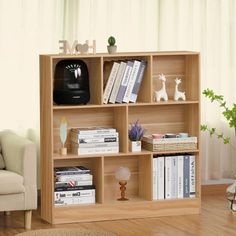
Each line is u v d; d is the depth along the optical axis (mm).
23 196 5137
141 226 5262
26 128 5840
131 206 5469
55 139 5477
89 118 5559
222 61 6289
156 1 6082
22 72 5812
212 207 5812
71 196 5379
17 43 5793
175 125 5727
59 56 5277
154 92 5633
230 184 6309
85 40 5934
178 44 6141
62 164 5523
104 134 5414
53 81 5422
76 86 5367
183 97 5594
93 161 5547
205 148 6289
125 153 5438
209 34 6234
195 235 5016
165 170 5551
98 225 5297
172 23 6121
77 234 5047
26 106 5832
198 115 5586
